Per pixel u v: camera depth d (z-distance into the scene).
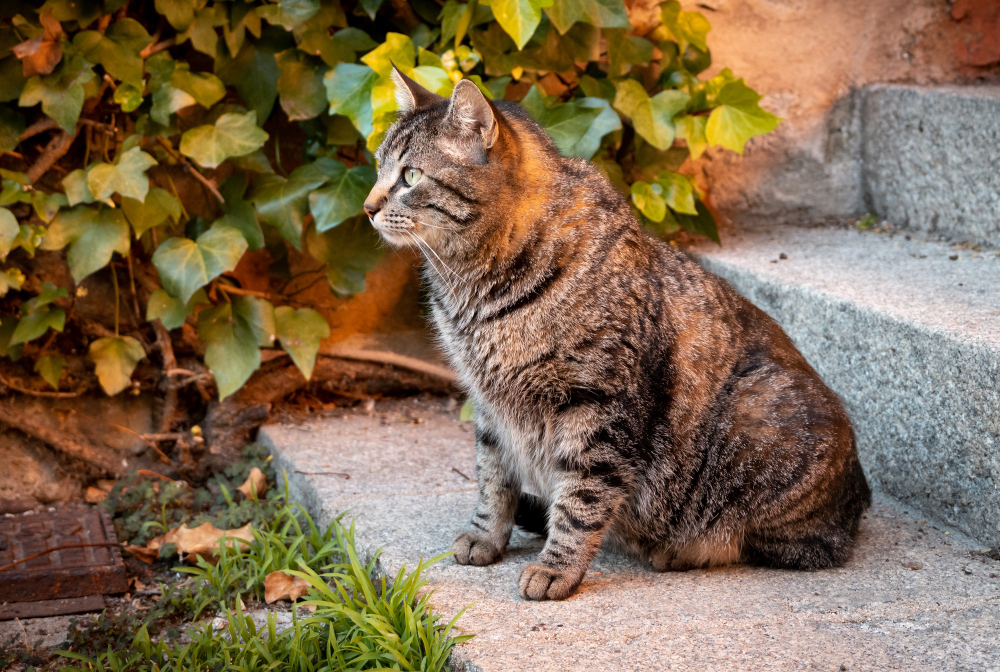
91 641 1.70
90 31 1.89
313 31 1.95
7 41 1.88
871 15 2.14
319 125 2.01
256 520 1.87
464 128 1.64
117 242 1.91
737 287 1.98
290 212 1.96
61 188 1.97
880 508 1.77
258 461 2.01
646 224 2.08
